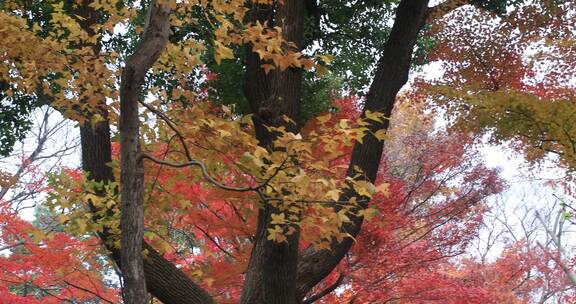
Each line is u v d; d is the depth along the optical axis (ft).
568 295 51.80
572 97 30.35
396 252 29.32
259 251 21.44
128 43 31.09
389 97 23.86
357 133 14.60
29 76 17.62
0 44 16.67
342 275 28.66
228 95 29.43
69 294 31.91
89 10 21.17
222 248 30.68
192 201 25.14
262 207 17.75
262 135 22.18
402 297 30.45
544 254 51.85
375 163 23.08
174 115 17.49
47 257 25.67
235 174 17.75
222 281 26.03
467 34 35.83
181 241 41.63
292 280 21.21
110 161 20.68
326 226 15.78
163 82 29.09
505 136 28.89
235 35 15.78
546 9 34.30
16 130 32.30
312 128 30.01
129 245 14.03
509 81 35.60
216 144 16.52
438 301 30.55
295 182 14.03
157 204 19.60
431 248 30.68
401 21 24.35
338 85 32.12
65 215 17.43
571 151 26.73
